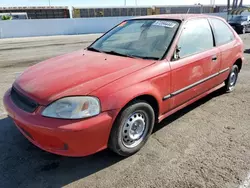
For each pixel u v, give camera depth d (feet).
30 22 64.08
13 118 8.10
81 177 7.85
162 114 9.95
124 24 12.75
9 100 8.71
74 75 8.29
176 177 7.76
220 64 12.96
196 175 7.83
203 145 9.55
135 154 9.02
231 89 15.65
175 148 9.36
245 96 14.99
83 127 7.07
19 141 9.87
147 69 8.80
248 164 8.35
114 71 8.45
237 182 7.49
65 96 7.28
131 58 9.77
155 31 11.00
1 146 9.53
